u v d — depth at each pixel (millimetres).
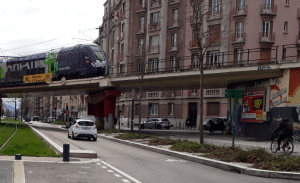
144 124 47469
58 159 11461
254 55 36656
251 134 26469
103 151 15547
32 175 8273
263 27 37125
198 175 9539
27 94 50500
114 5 59500
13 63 42812
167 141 18281
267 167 10023
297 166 9852
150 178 8789
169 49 45469
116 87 34844
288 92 22438
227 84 30781
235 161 11367
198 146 14844
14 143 16594
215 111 44000
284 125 14555
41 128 40812
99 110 41875
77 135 22328
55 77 38125
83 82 35188
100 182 7914
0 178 7598
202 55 17172
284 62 22578
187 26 42875
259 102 25469
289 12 37344
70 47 37500
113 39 57750
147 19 48312
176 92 48750
